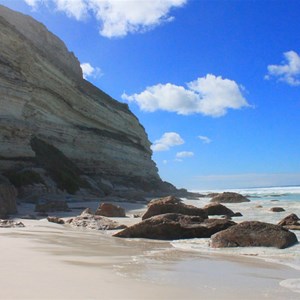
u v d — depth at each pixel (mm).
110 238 11398
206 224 12172
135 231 11852
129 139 65438
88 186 41281
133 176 61188
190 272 6336
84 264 6547
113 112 61250
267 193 76000
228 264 7316
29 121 40125
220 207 21766
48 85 44750
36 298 4211
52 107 45312
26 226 13609
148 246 9898
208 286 5297
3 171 32219
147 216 16781
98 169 51969
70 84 49562
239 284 5508
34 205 24719
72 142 48219
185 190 78500
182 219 12656
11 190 19547
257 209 27203
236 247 9539
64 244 9344
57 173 36531
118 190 50531
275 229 9867
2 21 39375
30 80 41062
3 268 5758
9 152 33406
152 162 72625
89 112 53875
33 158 35844
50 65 45719
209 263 7398
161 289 4945
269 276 6188
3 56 37625
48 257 7094
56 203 22078
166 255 8320
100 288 4797
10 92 35938
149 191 60594
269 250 9109
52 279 5137
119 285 5023
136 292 4715
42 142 41219
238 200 39500
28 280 5012
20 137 34875
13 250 7762
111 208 19797
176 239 11633
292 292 5070
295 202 37156
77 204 28062
